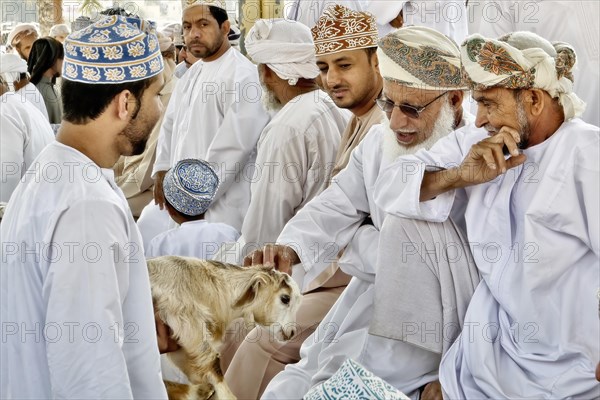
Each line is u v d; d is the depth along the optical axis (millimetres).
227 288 2467
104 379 1849
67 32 6164
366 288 2855
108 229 1892
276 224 3539
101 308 1854
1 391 1977
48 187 1920
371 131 2887
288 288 2564
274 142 3512
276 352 3008
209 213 4023
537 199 2307
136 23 2025
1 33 7363
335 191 2920
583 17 3809
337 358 2652
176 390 2412
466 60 2311
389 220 2549
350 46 3082
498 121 2318
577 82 3854
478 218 2439
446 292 2482
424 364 2551
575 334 2301
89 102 1962
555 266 2312
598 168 2250
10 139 4152
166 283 2354
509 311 2377
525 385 2305
